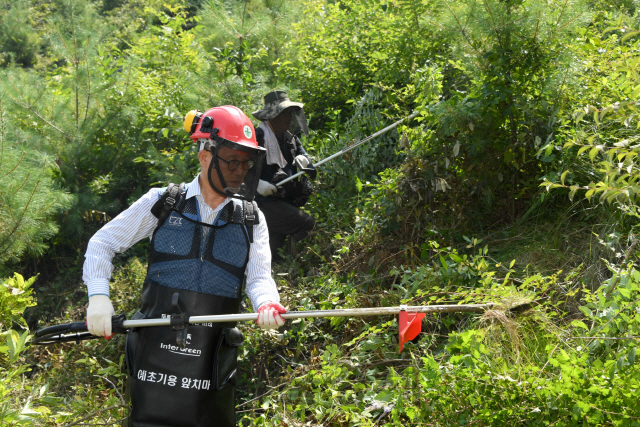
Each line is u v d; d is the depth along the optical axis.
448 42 4.95
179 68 6.63
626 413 2.07
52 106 6.31
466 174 4.04
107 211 6.24
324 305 3.77
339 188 5.32
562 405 2.16
